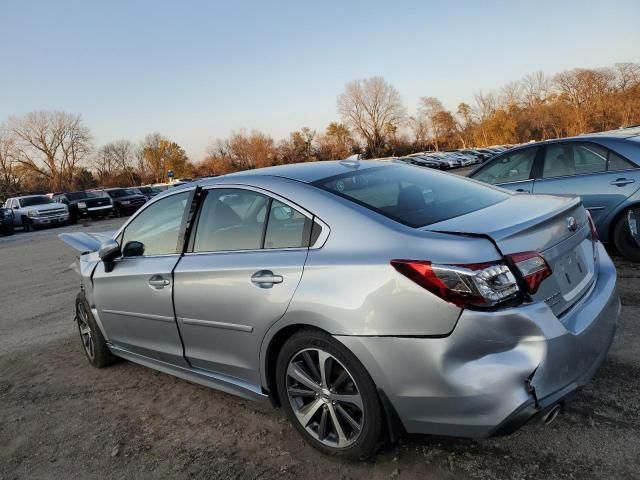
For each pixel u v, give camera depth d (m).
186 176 85.38
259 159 85.94
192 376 3.53
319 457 2.83
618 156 5.62
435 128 99.62
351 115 90.38
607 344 2.65
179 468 2.92
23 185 75.31
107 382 4.27
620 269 5.45
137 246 3.85
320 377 2.71
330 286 2.54
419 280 2.29
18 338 5.83
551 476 2.44
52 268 10.98
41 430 3.59
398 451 2.77
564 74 83.75
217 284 3.06
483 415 2.24
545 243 2.47
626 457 2.50
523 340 2.23
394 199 2.91
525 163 6.38
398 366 2.37
